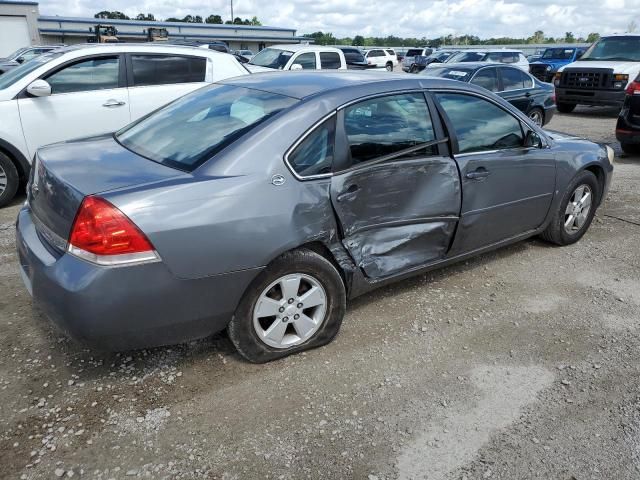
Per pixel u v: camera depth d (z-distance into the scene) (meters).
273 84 3.58
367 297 4.02
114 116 6.68
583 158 4.82
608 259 4.84
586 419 2.79
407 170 3.48
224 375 3.05
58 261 2.62
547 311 3.89
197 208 2.68
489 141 4.04
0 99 6.00
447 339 3.50
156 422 2.68
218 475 2.38
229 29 52.97
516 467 2.47
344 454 2.52
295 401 2.87
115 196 2.56
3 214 5.91
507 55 15.70
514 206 4.30
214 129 3.18
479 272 4.52
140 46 6.90
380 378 3.08
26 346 3.27
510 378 3.12
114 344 2.68
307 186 3.03
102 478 2.35
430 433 2.67
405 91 3.58
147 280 2.59
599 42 14.99
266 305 3.02
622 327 3.69
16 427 2.62
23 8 38.16
